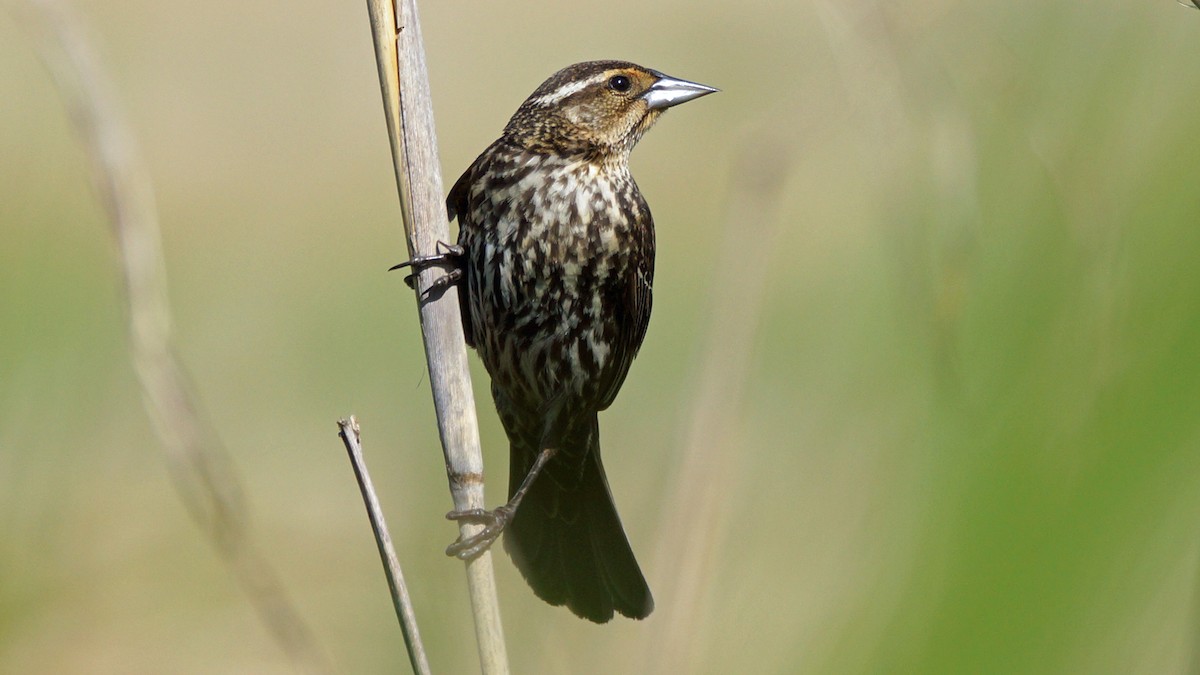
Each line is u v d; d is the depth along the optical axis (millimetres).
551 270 7531
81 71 5895
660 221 15438
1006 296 4098
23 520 10492
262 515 11648
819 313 13148
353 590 10742
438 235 5844
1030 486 3584
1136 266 3932
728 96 15539
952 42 6133
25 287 12109
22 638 10141
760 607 7020
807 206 15188
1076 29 5426
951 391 4105
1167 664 3635
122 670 10461
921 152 6086
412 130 5859
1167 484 3578
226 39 18438
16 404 11133
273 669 10852
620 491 11336
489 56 18312
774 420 10977
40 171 14656
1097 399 3678
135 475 11281
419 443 11602
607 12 18141
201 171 16516
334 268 15344
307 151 17031
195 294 14578
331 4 18734
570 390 7781
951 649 3531
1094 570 3533
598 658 8156
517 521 7883
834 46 6516
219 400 13281
